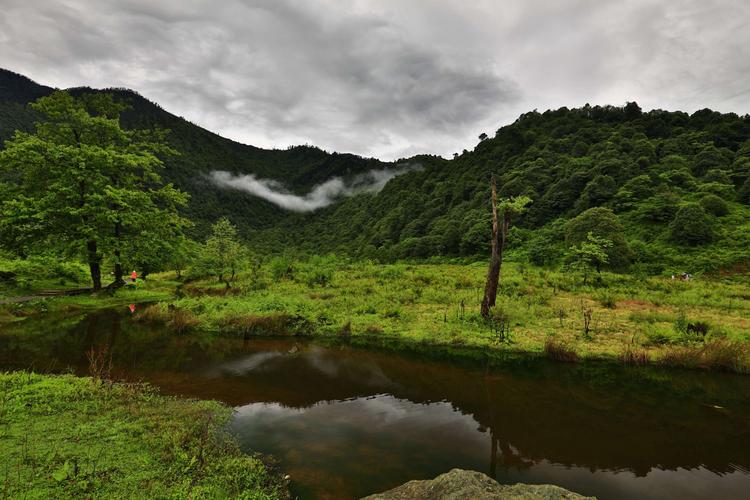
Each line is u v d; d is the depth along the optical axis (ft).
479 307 51.96
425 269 110.93
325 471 16.84
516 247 175.22
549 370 31.73
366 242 342.03
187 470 15.37
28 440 16.98
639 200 175.52
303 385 28.27
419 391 27.32
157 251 79.36
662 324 43.45
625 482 16.61
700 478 16.99
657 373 30.96
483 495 12.50
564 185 207.62
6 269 73.26
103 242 67.56
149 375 29.45
